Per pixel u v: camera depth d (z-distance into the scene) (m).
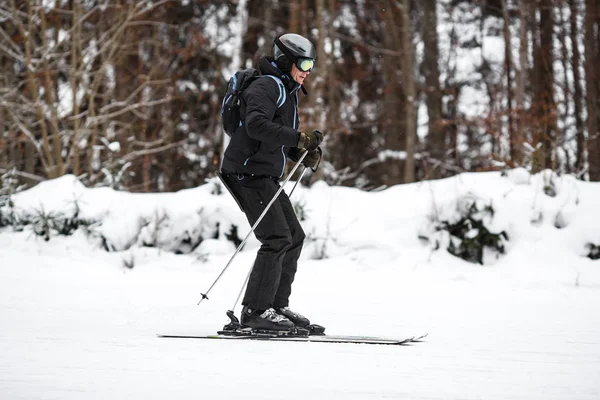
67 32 28.22
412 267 15.67
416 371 6.26
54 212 17.95
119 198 18.52
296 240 8.73
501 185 17.14
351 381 5.83
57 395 5.25
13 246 17.25
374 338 7.99
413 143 37.09
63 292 12.52
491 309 11.10
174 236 17.41
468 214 16.39
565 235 15.95
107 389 5.45
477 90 44.94
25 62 27.47
